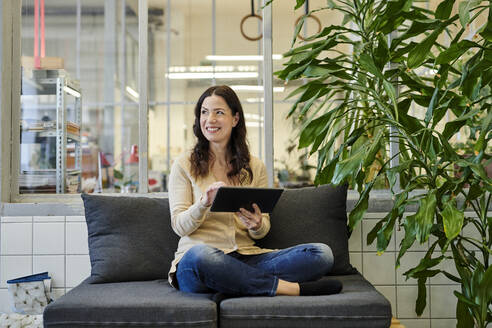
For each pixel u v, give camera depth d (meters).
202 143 2.46
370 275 2.89
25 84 3.39
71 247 2.87
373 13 2.51
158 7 9.97
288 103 7.08
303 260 2.14
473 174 2.20
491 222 2.27
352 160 2.28
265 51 3.11
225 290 2.04
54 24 9.88
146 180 3.06
